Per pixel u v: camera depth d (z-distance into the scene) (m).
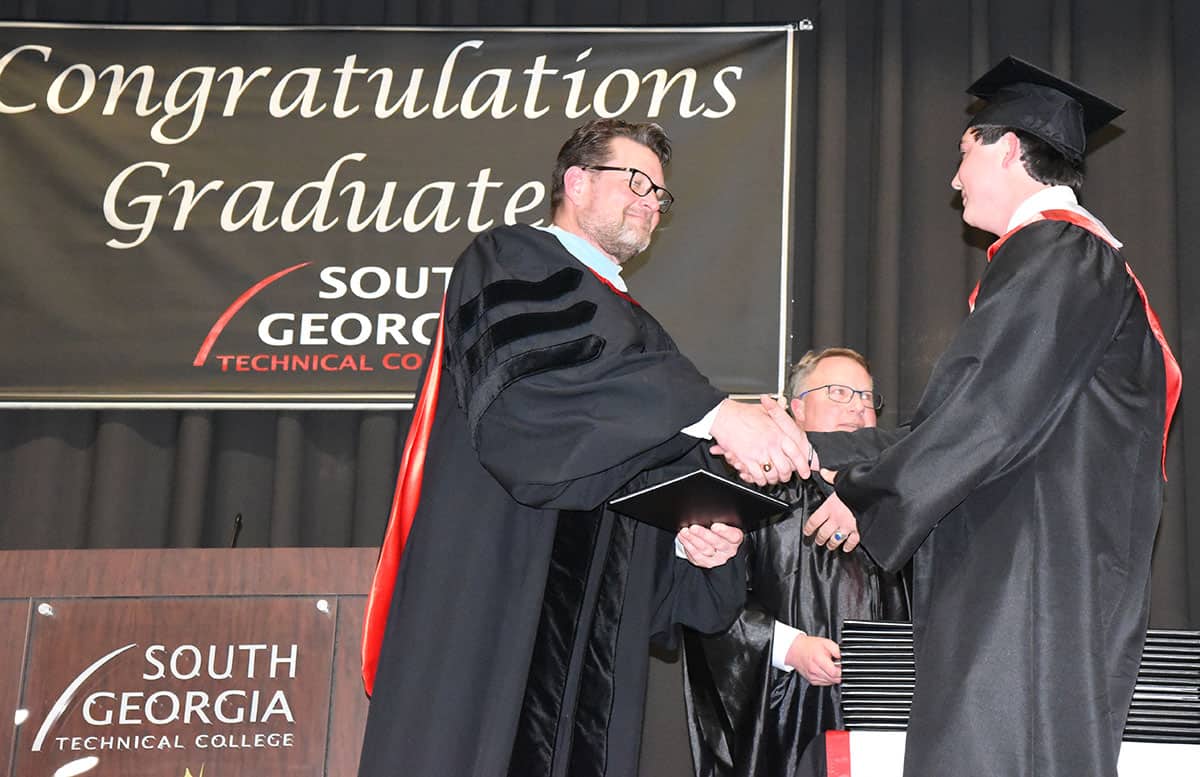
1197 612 4.18
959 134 4.58
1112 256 2.45
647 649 2.58
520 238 2.50
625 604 2.58
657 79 4.48
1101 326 2.36
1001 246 2.48
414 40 4.59
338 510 4.48
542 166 4.48
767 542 3.37
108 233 4.45
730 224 4.33
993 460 2.26
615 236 2.67
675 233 4.33
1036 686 2.16
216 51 4.59
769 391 4.20
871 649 2.40
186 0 4.82
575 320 2.32
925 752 2.16
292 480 4.43
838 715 3.20
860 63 4.68
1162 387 2.46
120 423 4.47
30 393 4.34
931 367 4.38
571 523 2.45
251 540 4.46
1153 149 4.50
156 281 4.43
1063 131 2.61
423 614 2.32
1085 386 2.35
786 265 4.29
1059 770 2.11
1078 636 2.19
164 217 4.47
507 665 2.29
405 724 2.26
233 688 2.73
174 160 4.51
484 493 2.38
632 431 2.20
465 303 2.39
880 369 4.32
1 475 4.51
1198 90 4.62
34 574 2.77
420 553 2.38
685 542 2.57
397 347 4.38
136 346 4.38
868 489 2.32
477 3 4.77
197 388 4.36
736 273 4.30
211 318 4.40
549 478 2.19
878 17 4.65
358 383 4.36
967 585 2.27
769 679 3.23
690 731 3.32
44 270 4.42
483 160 4.49
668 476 2.63
